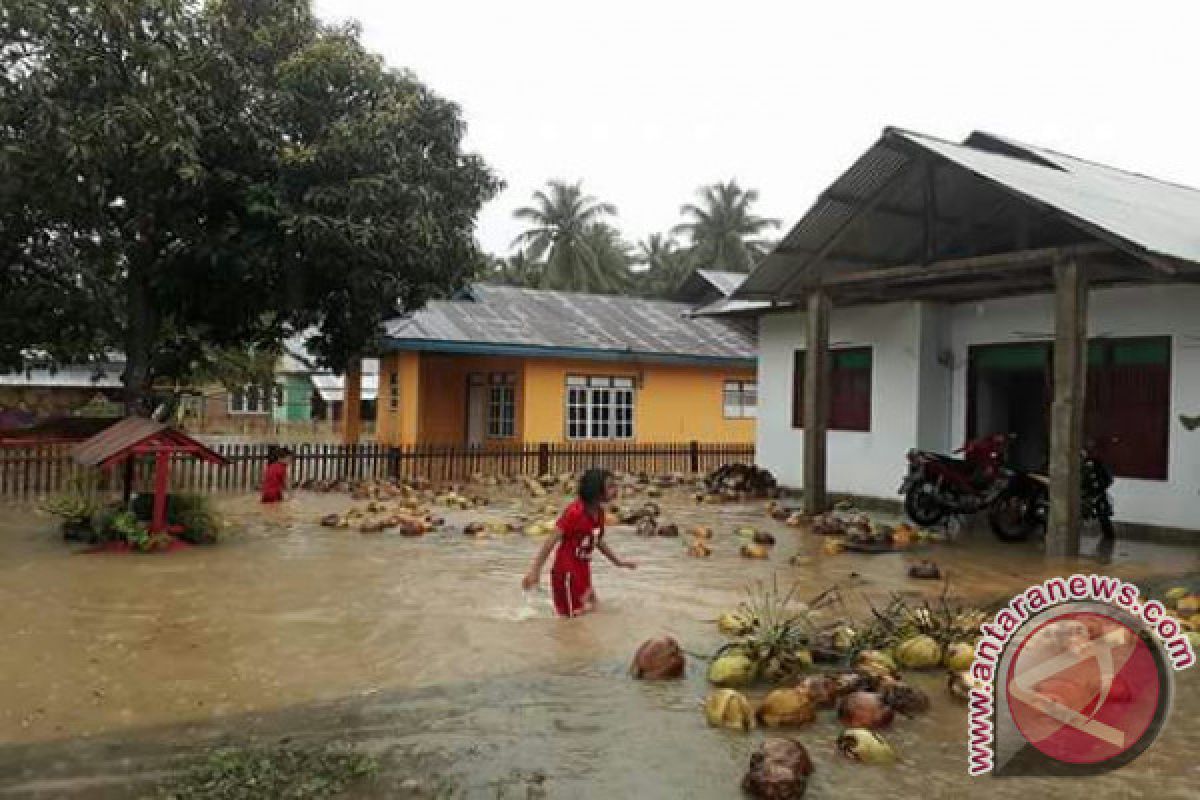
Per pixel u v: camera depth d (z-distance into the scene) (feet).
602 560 30.22
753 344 77.77
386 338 59.57
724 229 158.61
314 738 14.43
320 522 37.86
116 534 30.73
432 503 45.91
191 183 42.65
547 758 13.79
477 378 71.61
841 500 49.03
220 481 50.65
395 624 21.35
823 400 41.50
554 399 67.36
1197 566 30.66
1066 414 31.55
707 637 20.61
